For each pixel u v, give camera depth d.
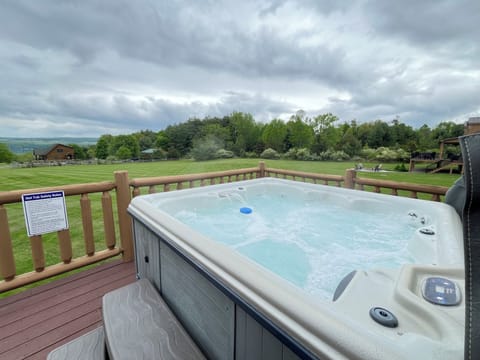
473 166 0.43
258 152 19.58
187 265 1.08
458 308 0.66
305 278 1.49
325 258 1.72
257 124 20.91
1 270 1.63
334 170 7.21
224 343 0.88
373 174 5.42
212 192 2.60
